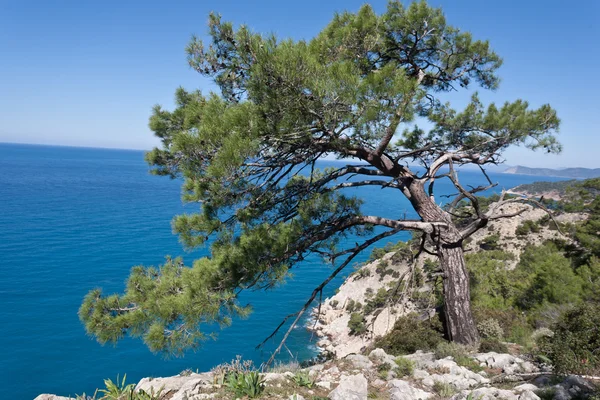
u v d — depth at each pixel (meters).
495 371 8.70
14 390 31.53
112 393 6.27
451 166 11.06
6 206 114.81
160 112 10.58
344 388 6.40
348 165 10.95
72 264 62.88
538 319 14.65
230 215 8.63
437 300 14.46
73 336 40.53
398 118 7.52
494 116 11.66
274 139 7.52
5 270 58.38
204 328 43.47
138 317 6.93
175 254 69.75
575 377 6.75
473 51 12.09
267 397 6.19
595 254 27.70
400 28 11.33
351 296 48.53
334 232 9.88
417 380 7.86
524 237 42.00
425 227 10.80
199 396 6.04
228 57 9.04
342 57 9.26
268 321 46.66
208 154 7.29
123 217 108.31
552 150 12.38
